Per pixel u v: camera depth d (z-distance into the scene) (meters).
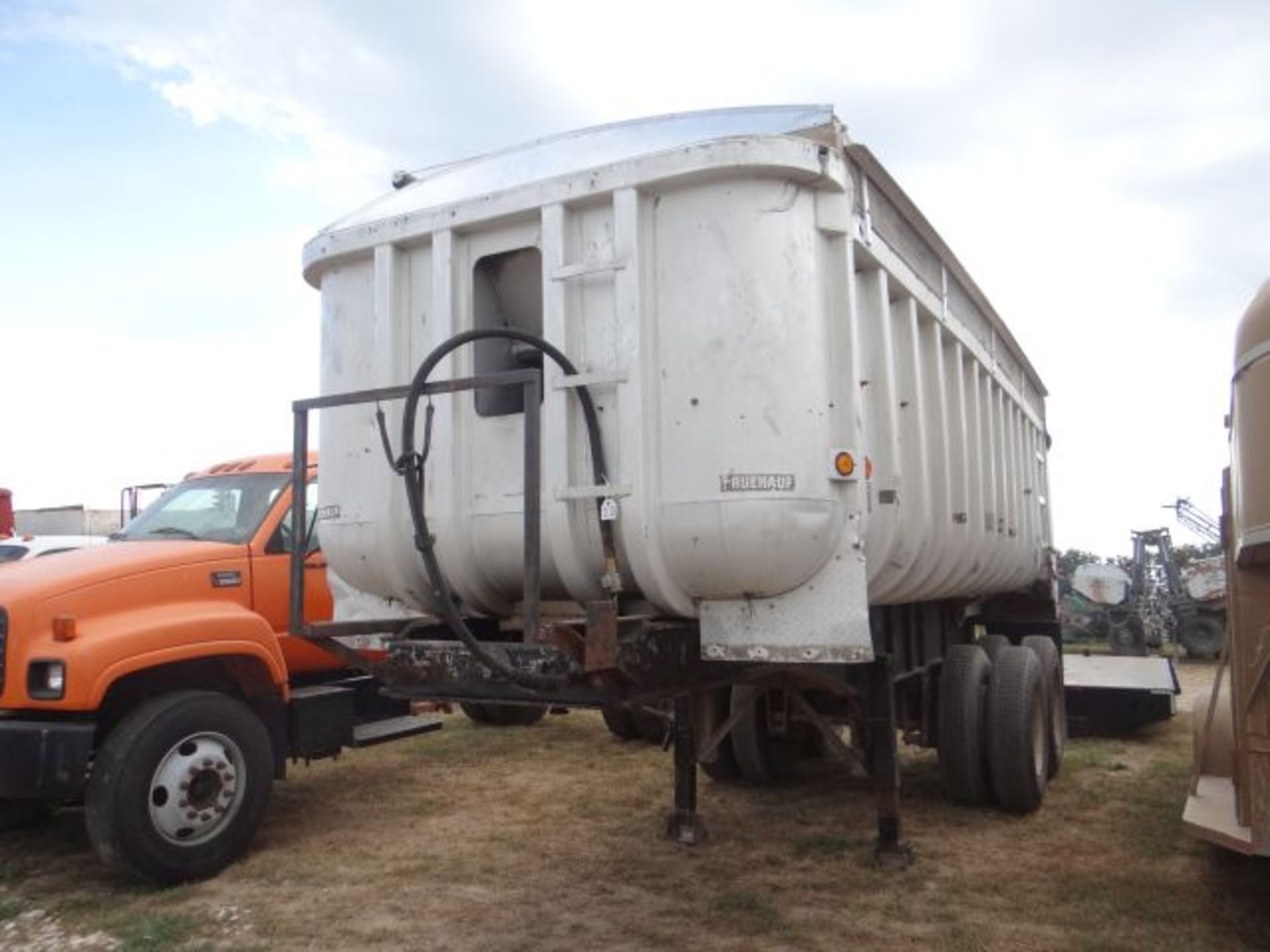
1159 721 10.04
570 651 3.59
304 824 6.55
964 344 6.72
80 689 5.18
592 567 4.14
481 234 4.54
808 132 4.25
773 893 5.03
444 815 6.73
